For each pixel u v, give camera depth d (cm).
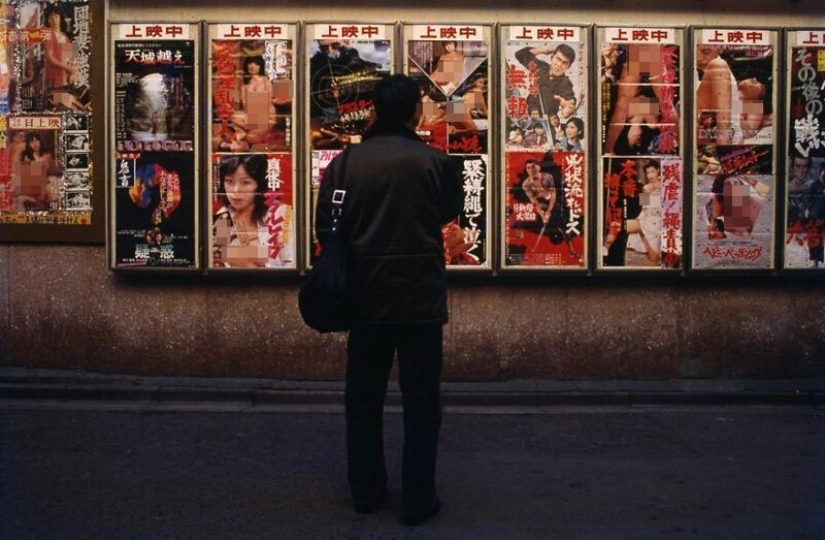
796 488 591
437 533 511
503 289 851
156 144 835
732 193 846
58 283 855
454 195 531
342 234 515
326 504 557
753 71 842
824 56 845
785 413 789
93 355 854
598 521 532
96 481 596
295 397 805
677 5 846
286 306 849
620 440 704
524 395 805
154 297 852
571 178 839
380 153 516
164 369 852
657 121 839
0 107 853
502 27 830
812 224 848
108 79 833
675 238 845
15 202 852
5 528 512
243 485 591
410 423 520
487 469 629
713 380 858
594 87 836
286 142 834
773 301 856
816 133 850
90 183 852
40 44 848
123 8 832
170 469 623
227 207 837
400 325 510
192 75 830
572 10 841
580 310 852
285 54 830
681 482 602
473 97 832
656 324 855
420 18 834
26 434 705
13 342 858
